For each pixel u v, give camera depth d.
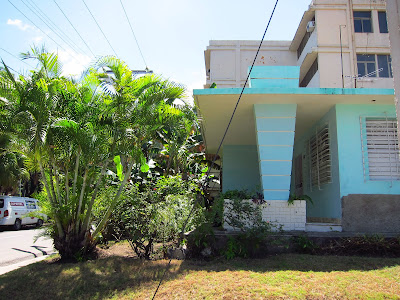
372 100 9.09
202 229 7.59
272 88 8.64
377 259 6.80
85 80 8.17
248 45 29.88
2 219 18.45
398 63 3.41
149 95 7.89
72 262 7.48
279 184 8.91
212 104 9.50
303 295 4.80
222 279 5.62
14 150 7.65
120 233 8.64
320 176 10.63
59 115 7.61
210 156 18.17
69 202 7.75
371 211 8.45
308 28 23.55
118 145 7.72
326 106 9.59
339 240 7.75
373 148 9.23
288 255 7.30
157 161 17.31
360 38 22.31
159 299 4.98
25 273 6.52
